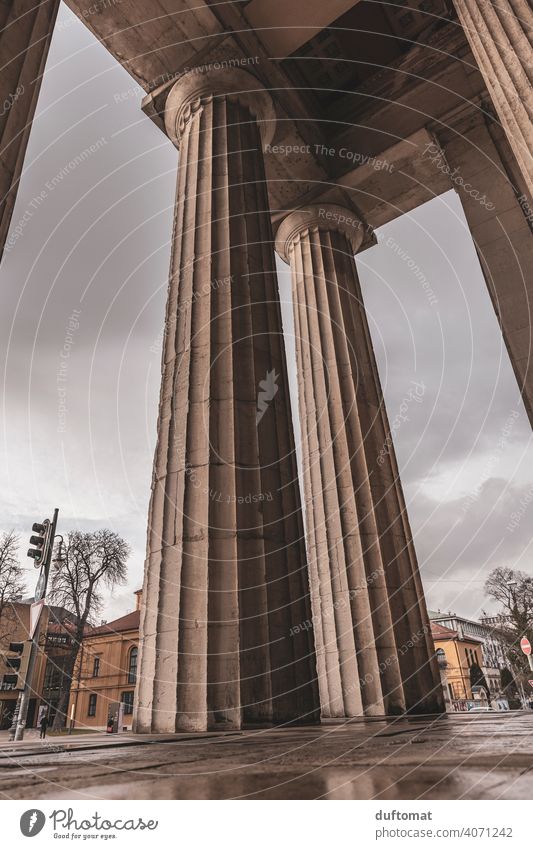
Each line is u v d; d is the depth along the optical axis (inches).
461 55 594.9
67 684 1360.7
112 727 1151.6
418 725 231.3
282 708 234.7
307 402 551.8
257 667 234.5
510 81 259.4
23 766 108.7
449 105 592.1
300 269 619.8
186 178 409.7
